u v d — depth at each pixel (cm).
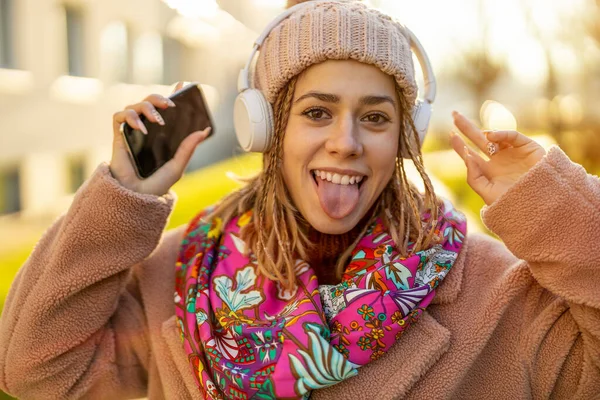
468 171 131
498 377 133
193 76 1062
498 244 146
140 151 133
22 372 132
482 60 727
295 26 122
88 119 773
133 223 130
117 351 145
